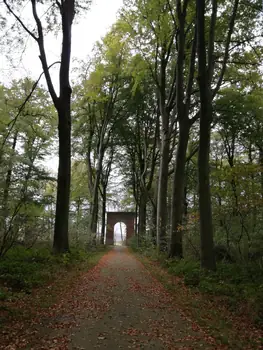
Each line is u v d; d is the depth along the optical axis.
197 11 10.42
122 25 17.48
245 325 5.78
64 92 13.60
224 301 7.43
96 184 26.91
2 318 5.66
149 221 32.03
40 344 4.74
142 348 4.70
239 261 12.12
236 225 12.55
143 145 30.27
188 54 16.45
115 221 54.31
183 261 13.37
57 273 10.67
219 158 28.56
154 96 25.94
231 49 13.66
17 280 8.29
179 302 7.67
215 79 17.88
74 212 26.33
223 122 21.02
